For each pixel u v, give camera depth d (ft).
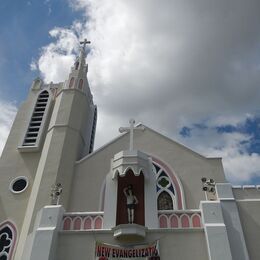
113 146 72.38
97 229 44.83
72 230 44.80
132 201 48.55
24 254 46.06
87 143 84.28
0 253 61.57
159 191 64.03
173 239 42.60
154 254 41.37
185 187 63.93
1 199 70.08
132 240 42.96
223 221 43.06
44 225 44.62
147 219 45.34
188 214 45.70
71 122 77.25
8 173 75.00
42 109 87.66
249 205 50.03
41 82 96.43
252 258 44.78
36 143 78.54
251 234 47.03
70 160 70.49
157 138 72.49
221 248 39.86
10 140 82.23
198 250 41.39
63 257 42.57
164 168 67.10
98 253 42.14
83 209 62.95
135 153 51.03
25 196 70.44
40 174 68.03
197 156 68.54
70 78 87.86
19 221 66.18
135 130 74.38
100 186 66.18
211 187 53.88
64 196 64.18
